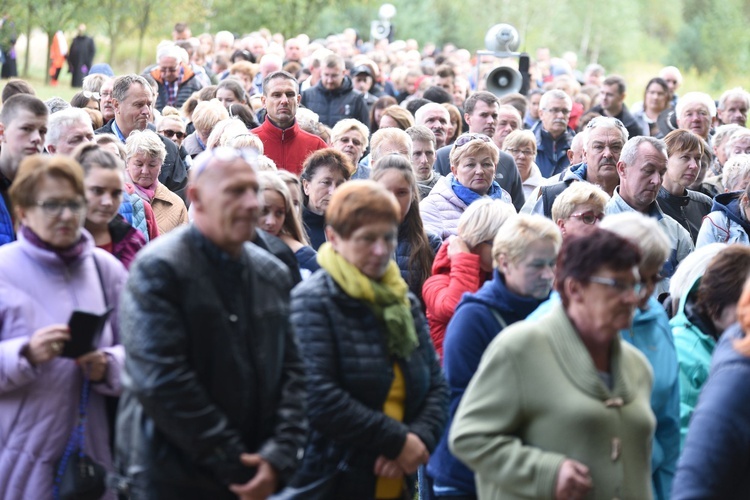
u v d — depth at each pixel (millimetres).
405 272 16312
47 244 11492
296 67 46156
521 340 9977
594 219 15523
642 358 10414
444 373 11992
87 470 11234
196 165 9977
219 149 10172
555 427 9773
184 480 9766
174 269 9609
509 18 129250
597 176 20219
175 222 20328
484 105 28062
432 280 14523
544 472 9586
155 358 9422
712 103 29109
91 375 11258
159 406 9438
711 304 11930
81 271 11664
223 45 54219
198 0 85438
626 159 18281
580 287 9797
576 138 24594
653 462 11539
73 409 11383
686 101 29000
